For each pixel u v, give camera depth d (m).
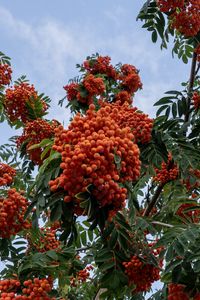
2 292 5.48
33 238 6.50
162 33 8.39
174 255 5.26
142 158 5.76
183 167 5.71
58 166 4.59
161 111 7.46
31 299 5.31
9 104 8.73
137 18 8.34
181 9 7.80
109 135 4.49
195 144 6.73
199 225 5.38
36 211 4.59
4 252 6.07
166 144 5.81
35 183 4.79
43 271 5.78
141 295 7.61
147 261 5.95
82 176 4.23
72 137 4.52
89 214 4.20
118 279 5.32
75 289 8.05
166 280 5.72
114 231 5.14
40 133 7.89
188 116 7.56
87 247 6.56
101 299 5.59
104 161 4.26
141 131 5.71
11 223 5.80
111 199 4.34
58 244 6.84
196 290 5.33
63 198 4.48
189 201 6.06
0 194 5.90
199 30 8.07
